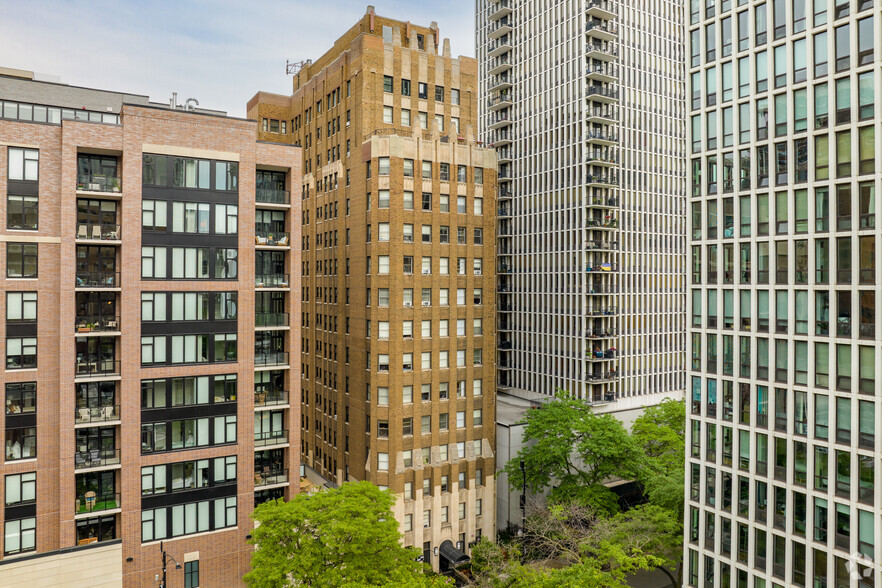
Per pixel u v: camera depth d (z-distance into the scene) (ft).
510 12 334.85
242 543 154.40
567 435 185.88
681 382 317.42
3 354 132.87
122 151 141.38
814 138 122.72
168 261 145.59
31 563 132.36
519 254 324.60
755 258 133.28
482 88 362.53
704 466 143.13
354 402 202.69
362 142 197.36
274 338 166.40
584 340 279.08
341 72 216.13
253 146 154.92
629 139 297.94
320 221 236.02
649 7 307.58
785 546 125.59
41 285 136.15
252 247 154.71
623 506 226.58
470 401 200.85
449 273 197.77
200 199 148.97
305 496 135.85
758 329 132.77
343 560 126.72
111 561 139.74
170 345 146.20
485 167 205.05
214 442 151.43
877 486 111.24
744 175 136.46
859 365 114.83
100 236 141.59
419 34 228.63
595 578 112.47
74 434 137.59
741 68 136.98
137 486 142.82
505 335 335.26
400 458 188.34
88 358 143.95
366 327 195.72
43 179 136.15
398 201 188.55
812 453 121.70
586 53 281.74
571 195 289.94
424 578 126.41
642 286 301.22
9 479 134.21
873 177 112.88
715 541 139.54
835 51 119.34
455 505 195.31
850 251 116.67
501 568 135.74
